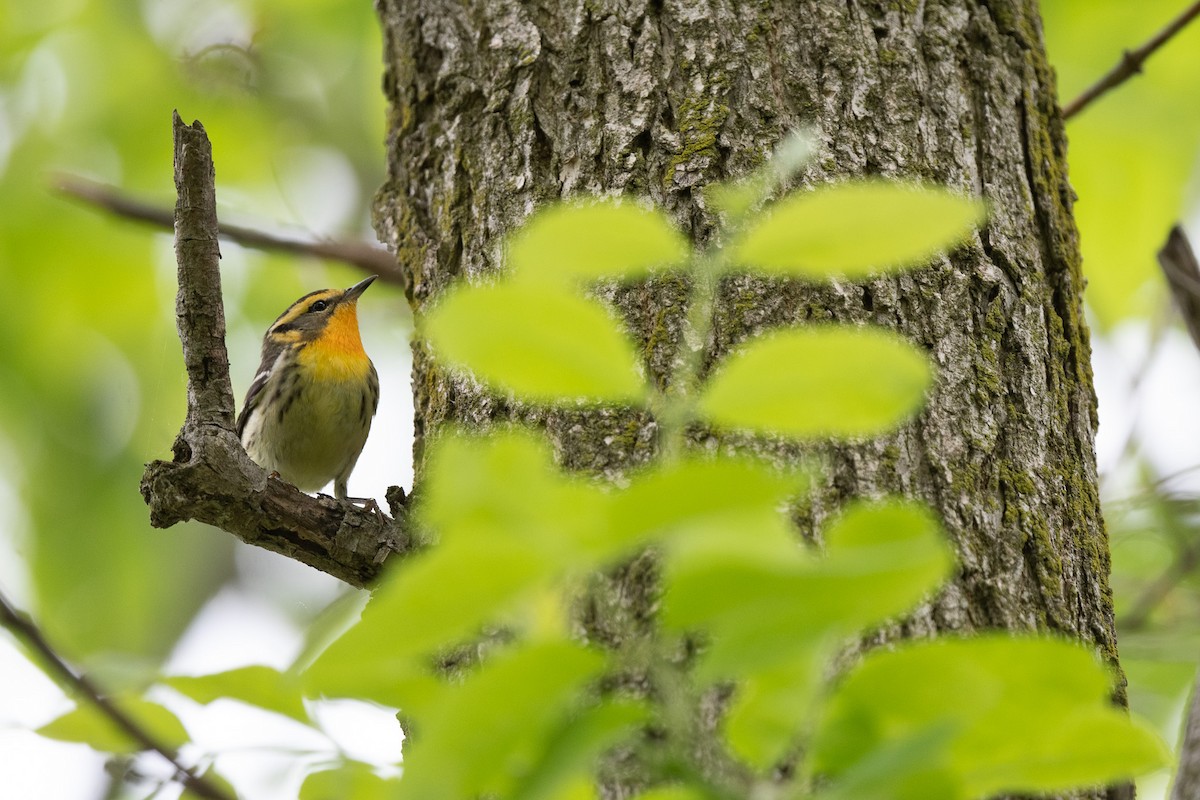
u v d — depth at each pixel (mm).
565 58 6801
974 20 6793
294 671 3652
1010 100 6688
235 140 14555
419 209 7168
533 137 6664
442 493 2289
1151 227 13086
